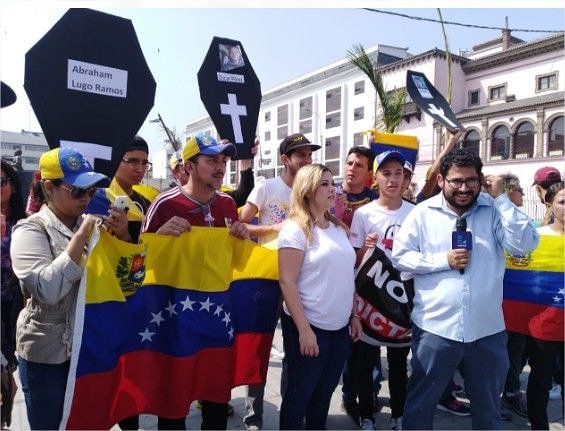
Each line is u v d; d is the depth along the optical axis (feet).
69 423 7.48
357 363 11.04
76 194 6.88
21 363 7.03
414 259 8.72
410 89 12.98
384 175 10.62
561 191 10.39
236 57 11.27
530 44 86.74
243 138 11.38
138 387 8.74
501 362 8.46
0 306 8.55
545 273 10.13
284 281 8.47
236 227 9.68
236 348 9.84
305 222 8.61
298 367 8.68
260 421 11.17
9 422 7.86
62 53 7.97
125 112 8.50
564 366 10.90
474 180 8.37
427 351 8.56
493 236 8.65
